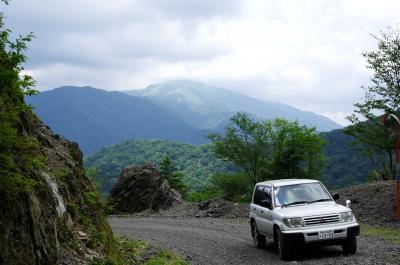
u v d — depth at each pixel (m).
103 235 10.70
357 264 11.44
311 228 12.84
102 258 9.52
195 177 145.50
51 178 9.45
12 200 6.96
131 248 16.25
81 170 12.77
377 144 30.72
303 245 12.80
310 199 14.30
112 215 37.09
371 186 27.77
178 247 17.02
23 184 6.91
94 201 11.70
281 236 12.94
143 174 39.88
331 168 103.81
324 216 12.97
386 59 28.97
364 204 25.17
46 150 11.26
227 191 56.31
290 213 13.15
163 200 37.50
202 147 188.88
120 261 10.98
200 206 33.94
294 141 42.75
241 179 54.88
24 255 6.89
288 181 15.16
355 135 32.00
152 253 15.45
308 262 12.27
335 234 12.80
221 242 18.03
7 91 6.58
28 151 8.72
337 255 13.20
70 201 10.42
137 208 38.25
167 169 62.91
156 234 21.83
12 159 6.98
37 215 7.62
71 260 8.47
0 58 6.20
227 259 14.03
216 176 57.56
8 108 6.67
